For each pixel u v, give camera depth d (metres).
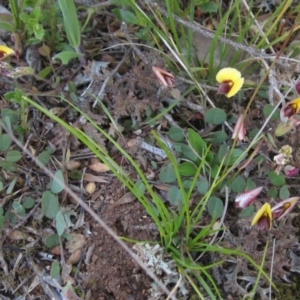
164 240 0.40
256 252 0.40
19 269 0.40
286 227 0.41
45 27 0.47
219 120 0.43
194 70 0.44
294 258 0.41
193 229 0.41
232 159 0.42
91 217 0.42
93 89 0.46
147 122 0.44
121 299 0.39
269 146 0.42
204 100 0.45
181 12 0.48
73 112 0.45
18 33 0.46
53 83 0.46
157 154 0.44
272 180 0.41
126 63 0.48
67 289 0.38
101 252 0.40
